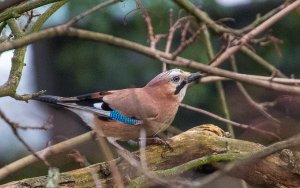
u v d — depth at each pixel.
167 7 15.09
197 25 12.18
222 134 9.73
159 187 8.36
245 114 12.88
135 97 9.32
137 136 10.69
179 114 16.14
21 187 8.73
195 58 15.24
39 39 7.87
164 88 11.01
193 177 9.09
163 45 15.48
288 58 16.58
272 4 16.92
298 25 16.42
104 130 10.62
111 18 15.88
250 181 9.21
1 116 7.30
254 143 9.41
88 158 10.17
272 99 13.78
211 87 15.83
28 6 8.79
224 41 11.48
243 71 16.59
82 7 15.65
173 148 9.38
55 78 17.55
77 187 8.88
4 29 10.64
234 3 16.78
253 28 11.76
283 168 9.12
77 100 10.57
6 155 16.94
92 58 16.89
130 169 9.07
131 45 9.06
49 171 7.24
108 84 17.02
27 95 9.35
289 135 10.13
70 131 13.70
